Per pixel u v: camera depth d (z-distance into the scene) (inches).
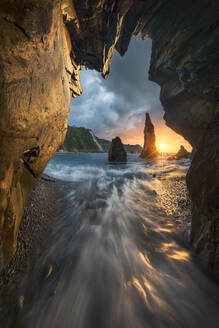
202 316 85.8
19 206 94.5
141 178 476.4
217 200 99.6
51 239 150.3
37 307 87.4
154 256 130.2
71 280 108.0
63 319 85.4
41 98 89.2
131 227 181.2
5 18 51.5
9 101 62.2
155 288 103.0
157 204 249.6
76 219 199.3
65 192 307.0
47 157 135.8
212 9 250.4
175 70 384.5
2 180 69.7
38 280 102.3
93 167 751.1
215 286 94.0
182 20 301.0
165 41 364.5
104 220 199.8
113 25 285.1
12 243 88.2
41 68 83.1
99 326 83.4
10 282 93.6
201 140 122.6
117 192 336.2
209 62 288.4
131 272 116.6
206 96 326.3
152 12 336.8
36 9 58.1
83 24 238.7
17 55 60.0
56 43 97.7
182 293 97.7
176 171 538.9
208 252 104.7
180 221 183.0
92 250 140.3
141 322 84.7
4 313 80.1
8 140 68.3
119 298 97.6
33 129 86.9
